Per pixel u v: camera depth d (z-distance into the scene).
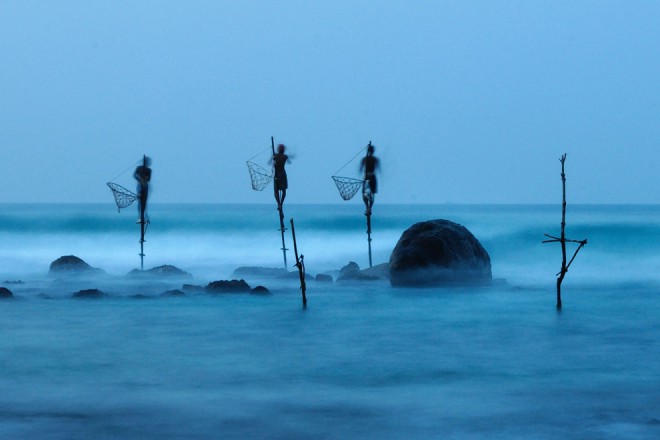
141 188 38.59
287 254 57.00
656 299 30.08
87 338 21.52
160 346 20.44
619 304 28.77
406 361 18.53
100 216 96.31
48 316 25.39
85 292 29.75
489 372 17.27
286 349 20.08
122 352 19.59
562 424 13.11
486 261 34.03
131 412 13.94
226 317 25.39
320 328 23.33
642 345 20.53
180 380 16.48
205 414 13.82
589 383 16.12
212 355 19.23
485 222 86.31
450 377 16.77
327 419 13.53
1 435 12.52
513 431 12.76
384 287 33.00
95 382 16.23
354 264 39.09
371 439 12.39
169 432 12.77
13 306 27.64
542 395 15.12
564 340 21.34
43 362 18.31
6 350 19.78
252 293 30.55
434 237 33.16
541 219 98.38
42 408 14.18
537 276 41.16
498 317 25.55
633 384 16.03
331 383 16.23
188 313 26.12
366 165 37.59
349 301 29.09
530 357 18.97
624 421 13.26
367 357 19.03
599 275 41.12
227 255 56.47
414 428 12.98
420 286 32.81
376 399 14.88
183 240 66.06
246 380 16.50
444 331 22.84
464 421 13.36
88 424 13.17
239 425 13.16
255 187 38.28
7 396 15.05
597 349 20.00
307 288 33.06
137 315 25.64
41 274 42.94
